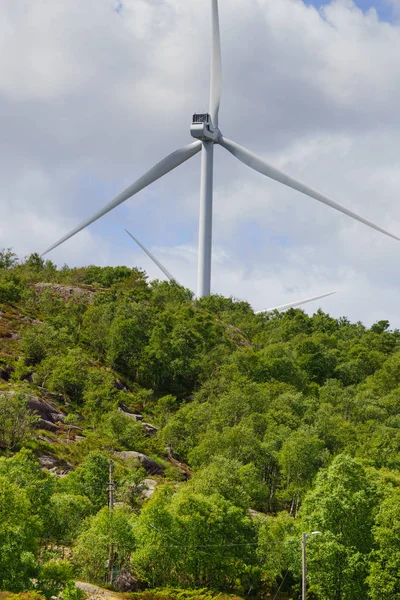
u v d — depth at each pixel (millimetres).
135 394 141875
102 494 86375
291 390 139250
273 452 104250
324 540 71438
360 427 120188
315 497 76562
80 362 132125
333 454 109375
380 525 72812
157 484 97188
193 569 74125
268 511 99688
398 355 182000
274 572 75312
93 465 89000
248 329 197750
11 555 57594
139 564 72938
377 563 69875
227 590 77250
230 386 138375
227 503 78250
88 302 180750
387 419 128875
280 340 189875
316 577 71688
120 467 95250
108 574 71875
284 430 111625
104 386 128375
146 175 145375
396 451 112688
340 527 74375
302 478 99188
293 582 80438
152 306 182250
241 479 91188
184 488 85000
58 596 60906
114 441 107938
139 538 72750
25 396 104000
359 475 77250
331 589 71562
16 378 122312
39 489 70438
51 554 68750
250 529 78312
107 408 122000
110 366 148000
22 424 98438
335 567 71625
